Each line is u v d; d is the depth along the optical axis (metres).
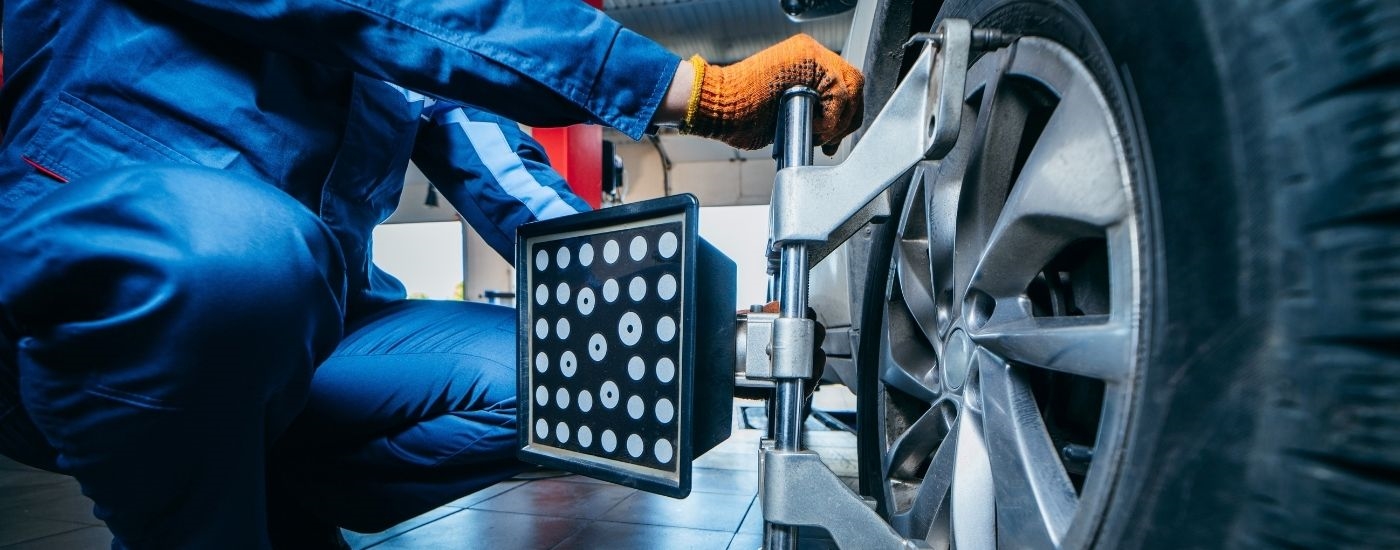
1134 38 0.37
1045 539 0.44
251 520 0.61
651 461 0.54
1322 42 0.28
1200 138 0.32
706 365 0.55
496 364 0.90
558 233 0.64
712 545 1.17
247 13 0.55
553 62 0.55
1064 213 0.43
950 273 0.68
